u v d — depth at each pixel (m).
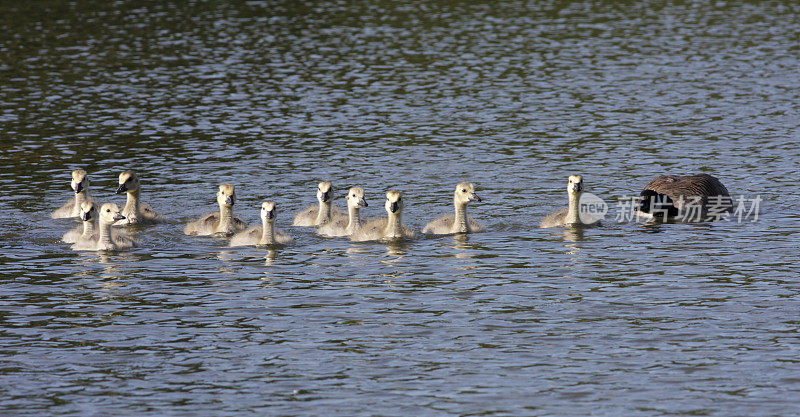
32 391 16.84
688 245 24.69
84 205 25.30
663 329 19.19
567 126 38.12
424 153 34.56
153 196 29.64
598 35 56.88
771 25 59.09
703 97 42.44
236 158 34.00
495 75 47.59
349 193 26.36
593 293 21.25
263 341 18.86
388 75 47.81
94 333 19.28
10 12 62.94
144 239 25.84
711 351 18.16
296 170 32.50
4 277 22.55
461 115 40.12
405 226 26.38
